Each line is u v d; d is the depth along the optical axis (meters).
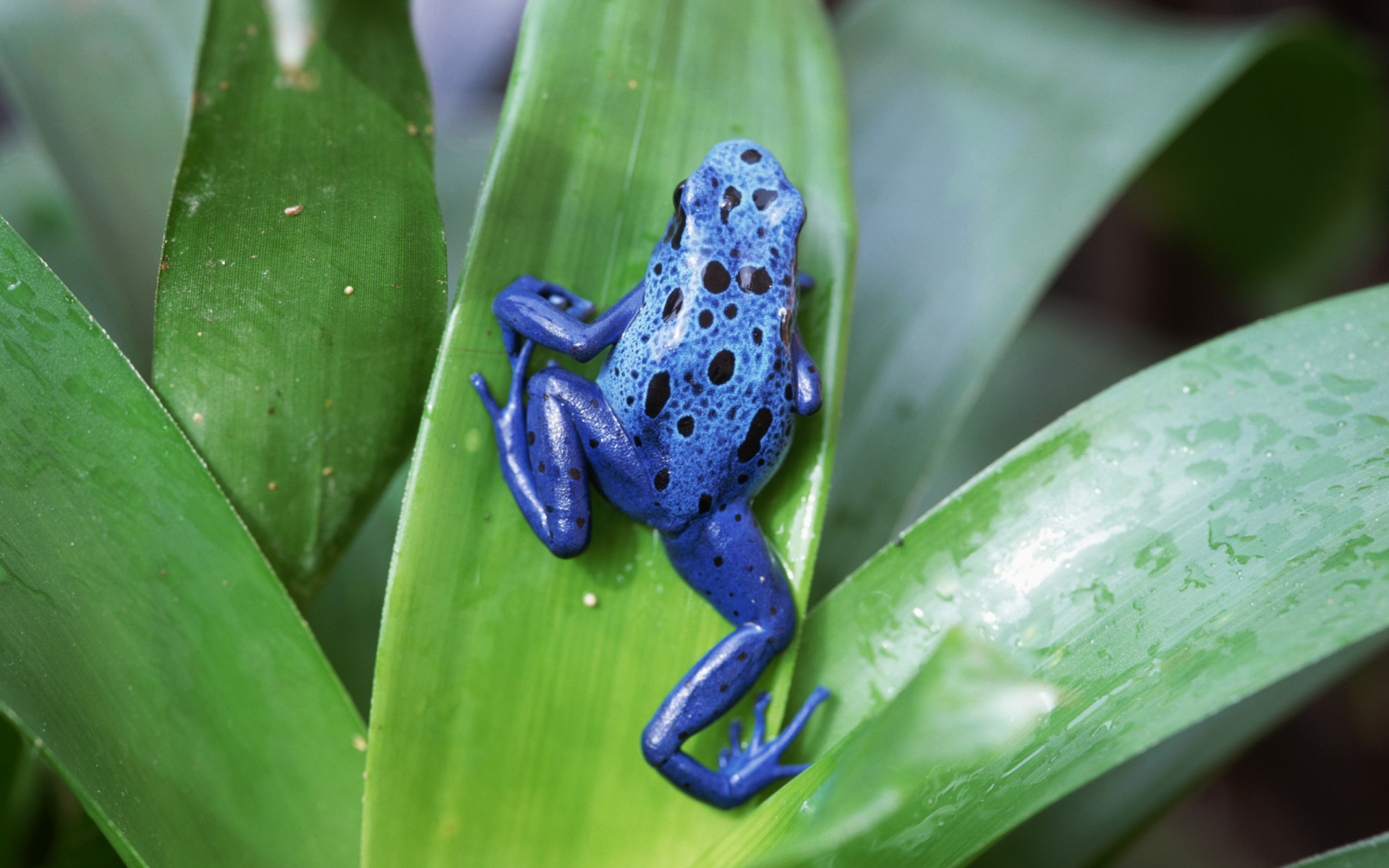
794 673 0.33
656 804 0.33
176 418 0.32
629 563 0.33
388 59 0.33
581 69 0.33
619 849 0.33
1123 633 0.32
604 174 0.33
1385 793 0.49
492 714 0.32
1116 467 0.32
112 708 0.31
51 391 0.32
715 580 0.33
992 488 0.32
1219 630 0.31
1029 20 0.37
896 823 0.31
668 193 0.33
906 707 0.29
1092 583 0.32
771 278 0.33
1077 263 0.58
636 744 0.33
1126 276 0.57
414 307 0.33
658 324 0.33
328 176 0.32
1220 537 0.32
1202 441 0.32
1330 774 0.49
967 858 0.30
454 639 0.32
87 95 0.35
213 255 0.32
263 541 0.33
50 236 0.38
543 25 0.33
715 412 0.33
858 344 0.35
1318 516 0.32
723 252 0.33
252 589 0.32
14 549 0.31
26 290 0.31
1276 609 0.31
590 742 0.33
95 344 0.32
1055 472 0.32
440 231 0.33
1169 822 0.48
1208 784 0.50
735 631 0.33
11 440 0.31
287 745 0.32
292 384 0.32
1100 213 0.35
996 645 0.32
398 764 0.32
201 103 0.32
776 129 0.33
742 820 0.33
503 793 0.32
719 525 0.33
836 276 0.33
